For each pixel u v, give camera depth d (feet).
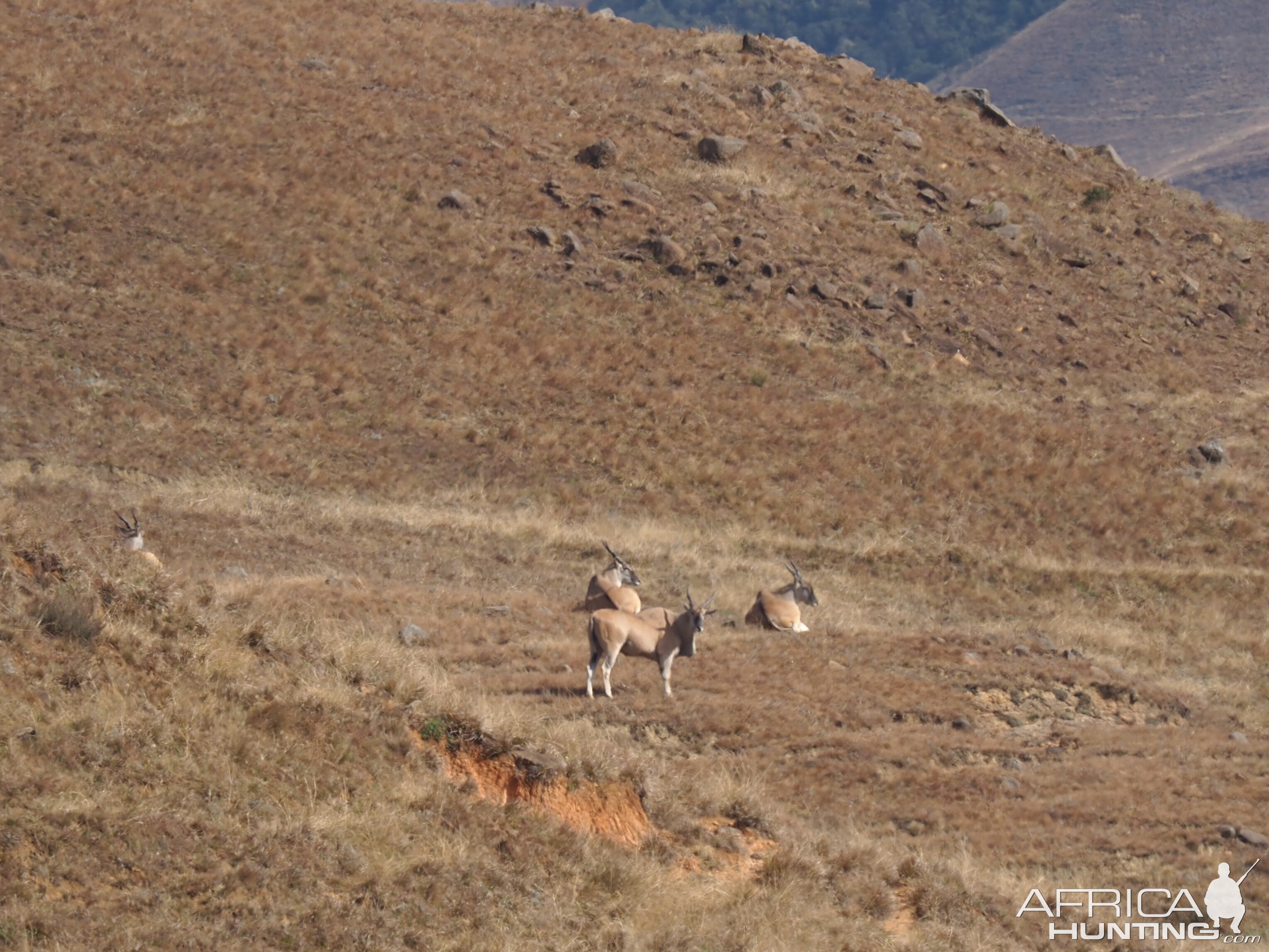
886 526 296.92
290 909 87.76
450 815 105.50
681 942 101.04
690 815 122.93
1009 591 279.08
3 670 95.66
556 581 247.29
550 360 331.57
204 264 326.85
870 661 210.18
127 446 261.03
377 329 326.24
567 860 106.32
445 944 91.15
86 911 79.97
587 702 171.12
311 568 226.58
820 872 120.57
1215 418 382.01
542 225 384.06
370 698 114.21
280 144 383.45
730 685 187.73
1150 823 164.14
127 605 110.63
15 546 108.78
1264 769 189.37
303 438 283.79
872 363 363.15
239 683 107.45
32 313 291.38
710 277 379.96
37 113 360.69
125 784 91.91
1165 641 263.29
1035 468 324.80
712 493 296.92
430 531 257.96
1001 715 197.26
